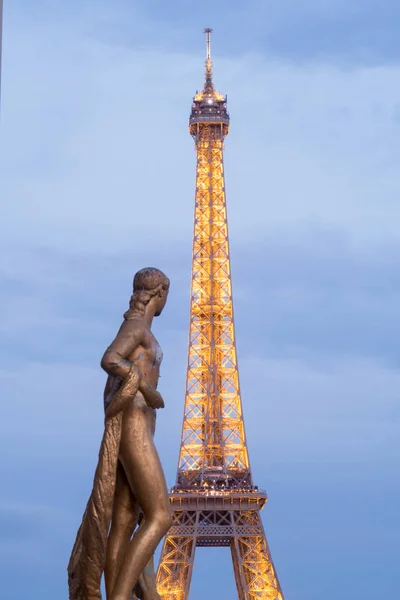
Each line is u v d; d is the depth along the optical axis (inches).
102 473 1517.0
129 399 1519.4
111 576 1551.4
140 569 1513.3
